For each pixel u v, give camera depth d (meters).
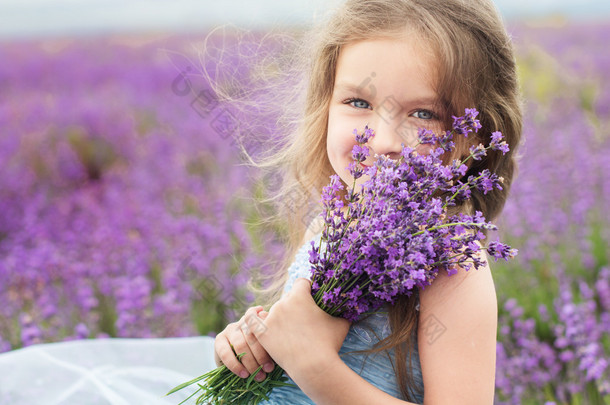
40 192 6.29
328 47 1.71
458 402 1.42
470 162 1.64
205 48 2.54
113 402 1.87
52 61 14.69
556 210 4.73
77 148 7.58
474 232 1.36
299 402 1.57
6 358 2.16
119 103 9.76
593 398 2.85
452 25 1.55
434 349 1.47
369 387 1.43
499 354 2.95
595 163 5.75
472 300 1.48
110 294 3.81
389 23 1.54
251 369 1.53
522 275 4.11
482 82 1.60
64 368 2.11
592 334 2.99
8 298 3.62
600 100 9.66
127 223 5.01
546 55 14.02
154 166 6.78
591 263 4.16
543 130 7.55
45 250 4.08
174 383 2.05
